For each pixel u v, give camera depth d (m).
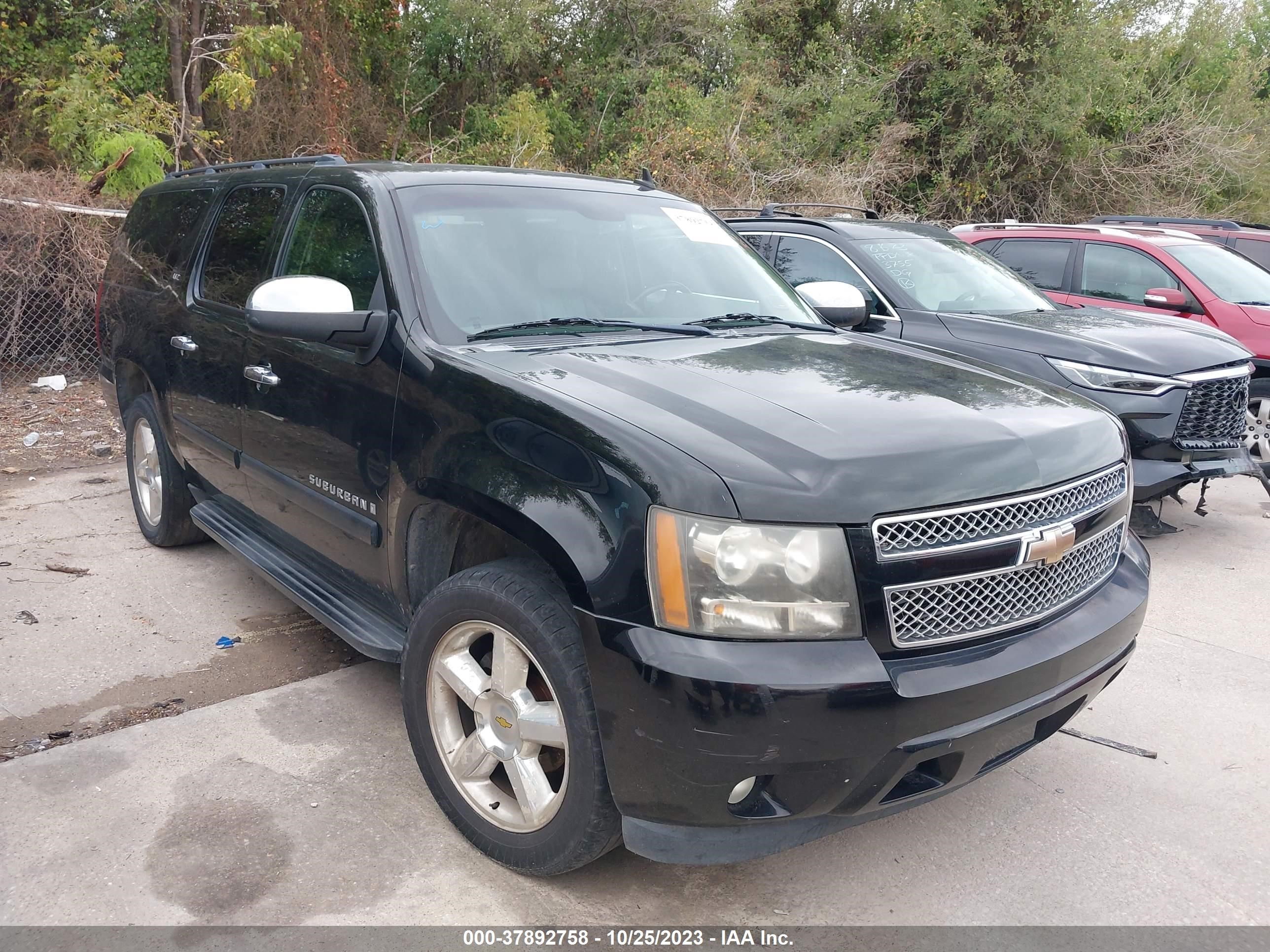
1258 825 3.00
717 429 2.30
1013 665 2.30
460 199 3.40
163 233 4.87
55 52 13.61
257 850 2.68
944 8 18.92
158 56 14.84
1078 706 2.64
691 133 15.34
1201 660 4.21
